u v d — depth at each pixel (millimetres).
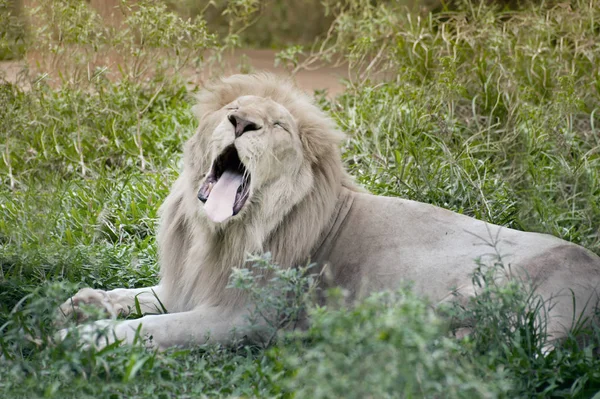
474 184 12711
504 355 7766
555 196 12930
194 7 23984
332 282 9156
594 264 8961
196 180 9180
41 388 7055
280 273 7961
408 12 19297
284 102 9336
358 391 5984
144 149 15367
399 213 9445
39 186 13430
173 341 8672
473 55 17562
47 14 17109
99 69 15938
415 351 6250
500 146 14375
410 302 6285
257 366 7832
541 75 17000
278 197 8844
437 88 15352
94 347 7445
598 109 15648
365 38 17688
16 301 9656
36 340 7781
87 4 17609
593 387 7711
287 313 8109
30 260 10531
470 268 8906
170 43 16672
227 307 8883
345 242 9297
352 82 18672
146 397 7152
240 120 8641
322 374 6082
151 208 12852
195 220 9133
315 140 9180
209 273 9094
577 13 17906
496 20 19609
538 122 15016
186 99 17641
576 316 8609
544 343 8023
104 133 15609
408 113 15133
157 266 10977
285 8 29484
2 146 14617
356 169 14164
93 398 6953
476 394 6426
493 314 7812
